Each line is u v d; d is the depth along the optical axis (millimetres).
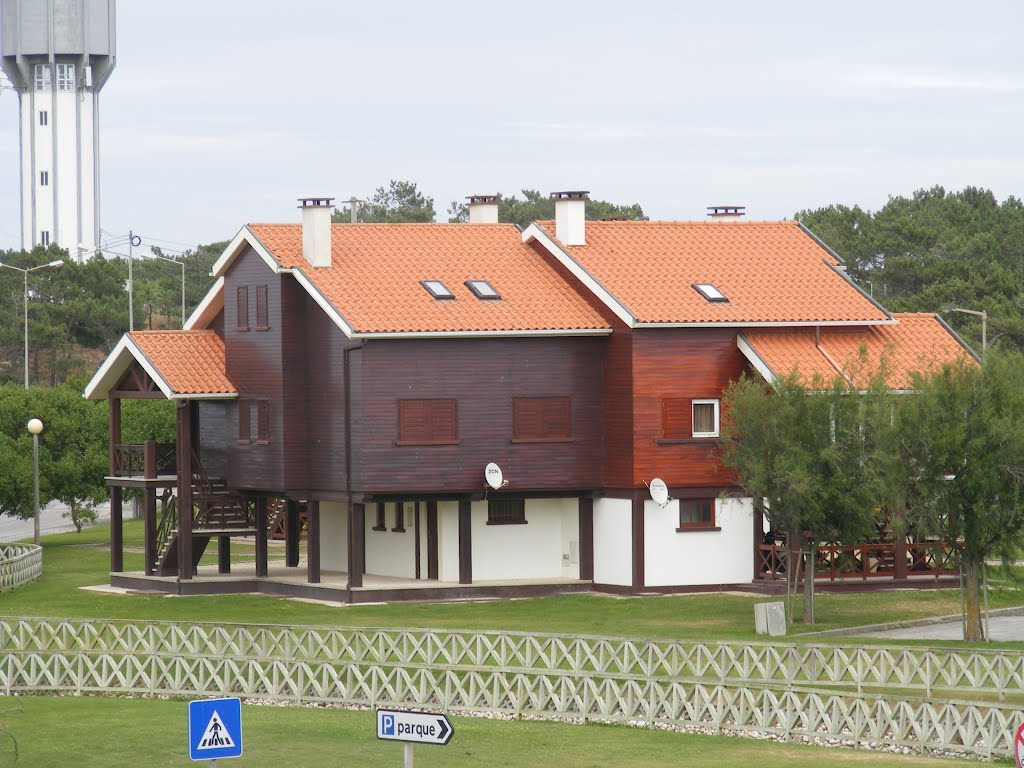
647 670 72125
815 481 92312
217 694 76938
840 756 63469
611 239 118312
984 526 85250
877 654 72000
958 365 87750
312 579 111000
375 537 116438
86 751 64625
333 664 75250
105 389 121312
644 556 109625
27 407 153625
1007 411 86000
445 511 111062
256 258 113188
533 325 108938
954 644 84562
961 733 63781
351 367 106875
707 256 118188
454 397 108062
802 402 94375
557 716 71562
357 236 115312
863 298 115875
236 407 115188
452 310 108750
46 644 83375
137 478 117188
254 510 116938
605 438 111438
